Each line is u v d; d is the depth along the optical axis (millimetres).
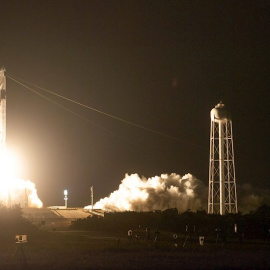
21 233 57031
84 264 37719
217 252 44875
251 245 51938
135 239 56656
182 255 42562
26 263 38312
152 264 37625
